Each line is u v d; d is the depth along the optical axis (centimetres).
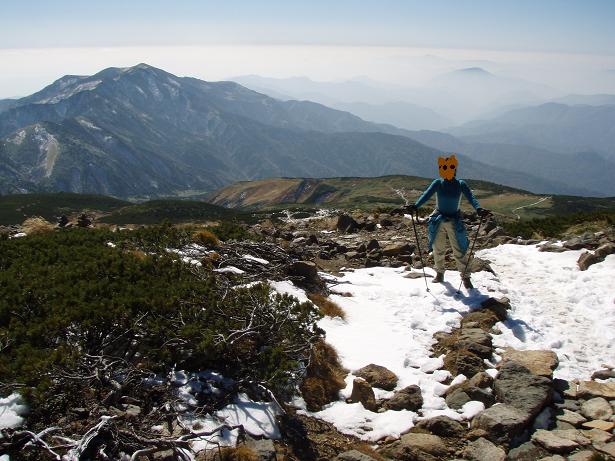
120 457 370
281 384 480
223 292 612
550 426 448
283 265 776
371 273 869
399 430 460
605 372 518
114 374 448
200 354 488
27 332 473
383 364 565
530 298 711
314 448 439
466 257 737
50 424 399
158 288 576
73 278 597
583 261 784
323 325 643
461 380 518
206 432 395
